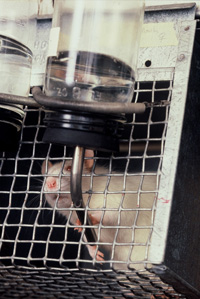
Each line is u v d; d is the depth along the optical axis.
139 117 1.22
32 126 1.22
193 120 1.09
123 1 1.08
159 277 1.03
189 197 1.08
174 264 1.00
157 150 1.25
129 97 1.06
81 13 1.07
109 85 1.04
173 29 1.12
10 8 1.23
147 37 1.14
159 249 0.97
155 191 1.03
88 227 1.09
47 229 1.89
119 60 1.06
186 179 1.06
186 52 1.07
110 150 1.06
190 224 1.09
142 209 1.04
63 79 1.04
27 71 1.20
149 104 1.10
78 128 1.03
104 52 1.05
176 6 1.12
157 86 1.17
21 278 1.16
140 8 1.10
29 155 1.51
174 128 1.03
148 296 1.18
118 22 1.07
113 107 1.00
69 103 1.01
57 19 1.09
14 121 1.17
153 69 1.13
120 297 1.23
